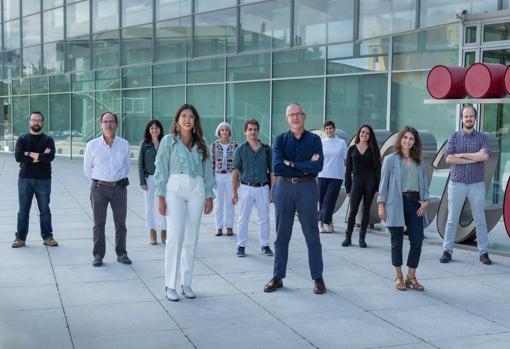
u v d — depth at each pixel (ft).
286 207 22.18
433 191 47.11
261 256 28.40
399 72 49.44
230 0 66.85
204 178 21.79
